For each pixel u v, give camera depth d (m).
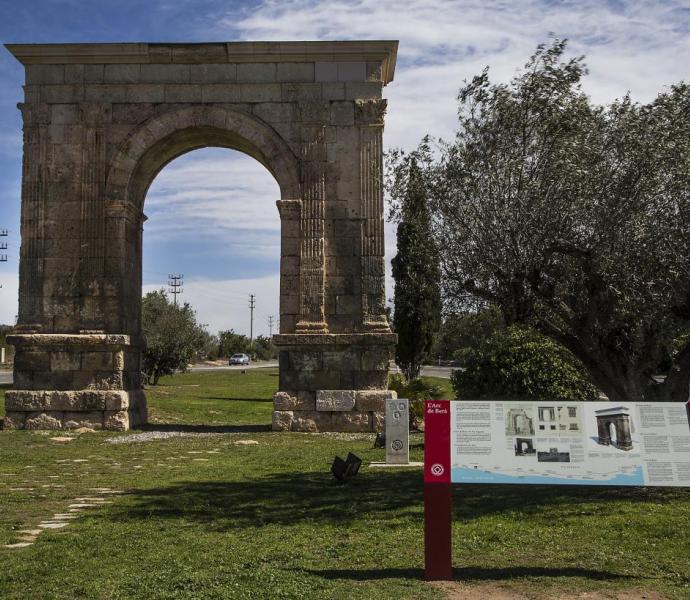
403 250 38.81
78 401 24.97
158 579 8.57
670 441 8.58
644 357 15.08
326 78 26.23
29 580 8.64
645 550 9.77
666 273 13.92
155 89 26.16
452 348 34.34
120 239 25.75
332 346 25.16
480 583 8.48
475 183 15.46
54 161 25.92
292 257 25.73
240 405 38.94
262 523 11.62
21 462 18.38
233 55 26.06
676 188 13.87
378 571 9.01
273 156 26.00
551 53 15.88
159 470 17.19
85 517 12.02
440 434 8.79
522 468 8.52
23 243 25.66
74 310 25.50
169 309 55.19
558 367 19.08
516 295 14.91
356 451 20.28
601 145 14.77
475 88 16.31
